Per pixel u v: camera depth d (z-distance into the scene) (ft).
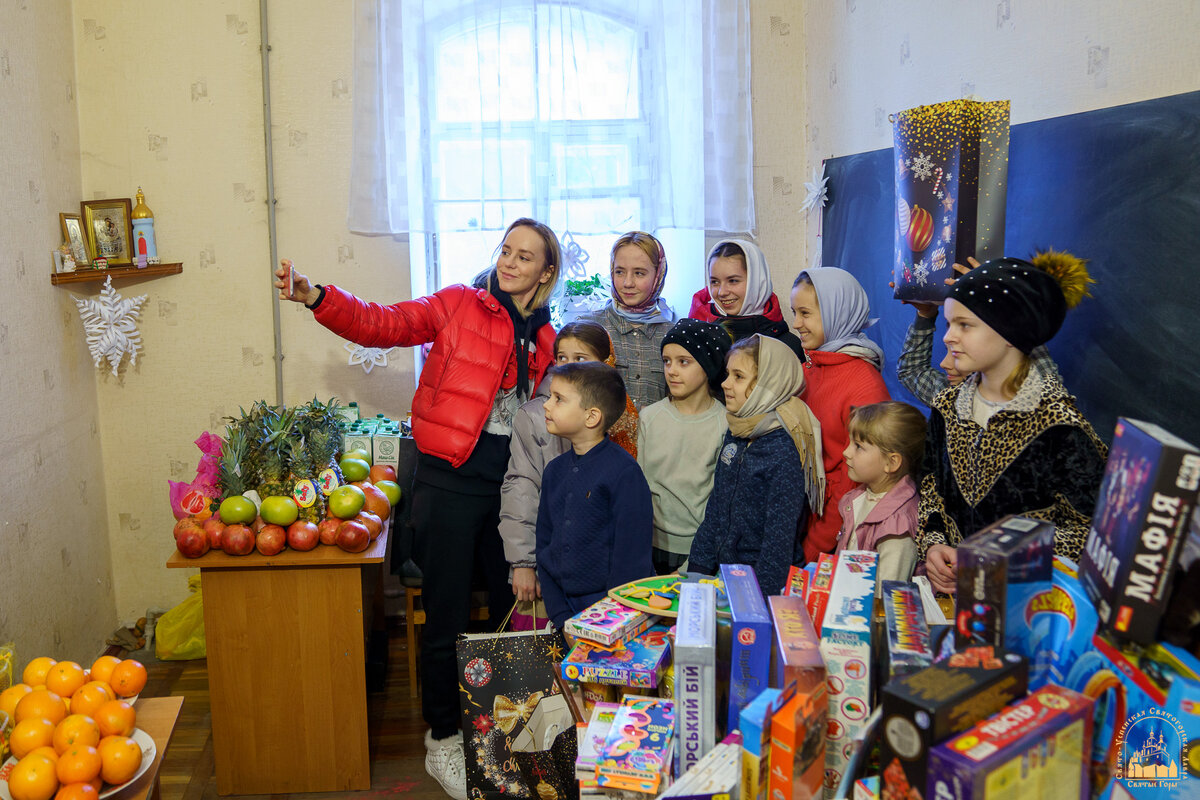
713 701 3.95
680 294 11.64
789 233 11.55
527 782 6.20
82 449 10.16
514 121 10.75
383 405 11.20
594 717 4.35
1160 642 3.12
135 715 5.47
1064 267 5.09
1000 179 5.65
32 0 9.18
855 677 3.79
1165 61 5.40
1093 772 3.26
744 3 10.88
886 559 5.85
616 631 4.80
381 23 10.44
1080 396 6.13
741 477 6.59
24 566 8.45
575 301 10.84
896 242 6.22
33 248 9.00
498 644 6.81
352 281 10.88
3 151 8.38
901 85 8.80
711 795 3.42
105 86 10.37
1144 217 5.53
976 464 5.25
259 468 8.04
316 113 10.63
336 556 7.59
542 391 7.98
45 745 4.94
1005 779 2.83
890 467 5.99
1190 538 3.08
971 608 3.51
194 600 10.71
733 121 10.98
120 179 10.51
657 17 10.58
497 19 10.53
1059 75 6.41
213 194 10.64
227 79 10.50
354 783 8.03
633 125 10.86
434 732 8.54
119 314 10.28
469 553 8.26
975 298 4.96
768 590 6.23
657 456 7.37
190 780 8.27
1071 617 3.55
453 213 10.89
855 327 7.54
